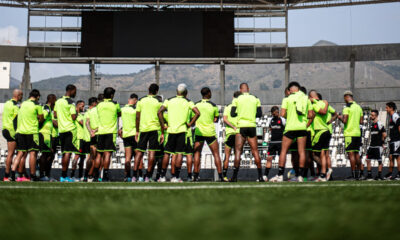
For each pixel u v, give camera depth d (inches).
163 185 860.6
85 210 328.5
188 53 3831.2
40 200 440.1
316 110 1353.3
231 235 201.2
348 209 323.0
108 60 3838.6
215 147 1349.7
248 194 510.9
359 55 3890.3
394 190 579.5
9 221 268.2
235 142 1299.2
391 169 1625.2
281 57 3929.6
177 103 1266.0
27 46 3885.3
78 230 224.5
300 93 1186.6
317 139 1353.3
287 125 1186.0
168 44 3826.3
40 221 266.5
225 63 3878.0
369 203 373.1
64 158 1397.6
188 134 1334.9
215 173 1830.7
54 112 1428.4
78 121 1518.2
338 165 2082.9
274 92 3841.0
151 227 231.1
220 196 475.2
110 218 274.7
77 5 3993.6
